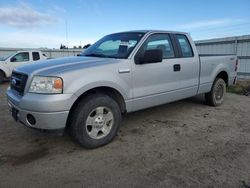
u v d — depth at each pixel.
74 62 3.83
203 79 5.59
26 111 3.33
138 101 4.21
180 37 5.14
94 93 3.76
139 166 3.22
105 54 4.50
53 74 3.31
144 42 4.34
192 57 5.24
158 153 3.60
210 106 6.28
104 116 3.80
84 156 3.51
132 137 4.20
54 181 2.89
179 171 3.10
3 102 7.05
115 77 3.82
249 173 3.06
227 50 11.72
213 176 2.98
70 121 3.57
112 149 3.74
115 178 2.94
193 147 3.81
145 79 4.27
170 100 4.82
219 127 4.73
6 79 13.03
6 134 4.36
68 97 3.31
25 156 3.53
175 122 5.01
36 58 13.93
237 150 3.71
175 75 4.80
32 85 3.36
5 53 19.17
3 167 3.21
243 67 11.14
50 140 4.07
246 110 6.02
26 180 2.91
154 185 2.80
